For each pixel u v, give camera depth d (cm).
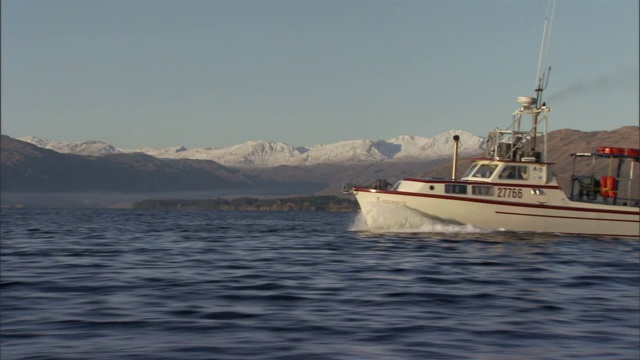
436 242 4972
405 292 2756
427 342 1962
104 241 5725
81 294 2681
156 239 6000
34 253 4444
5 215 17338
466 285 2973
